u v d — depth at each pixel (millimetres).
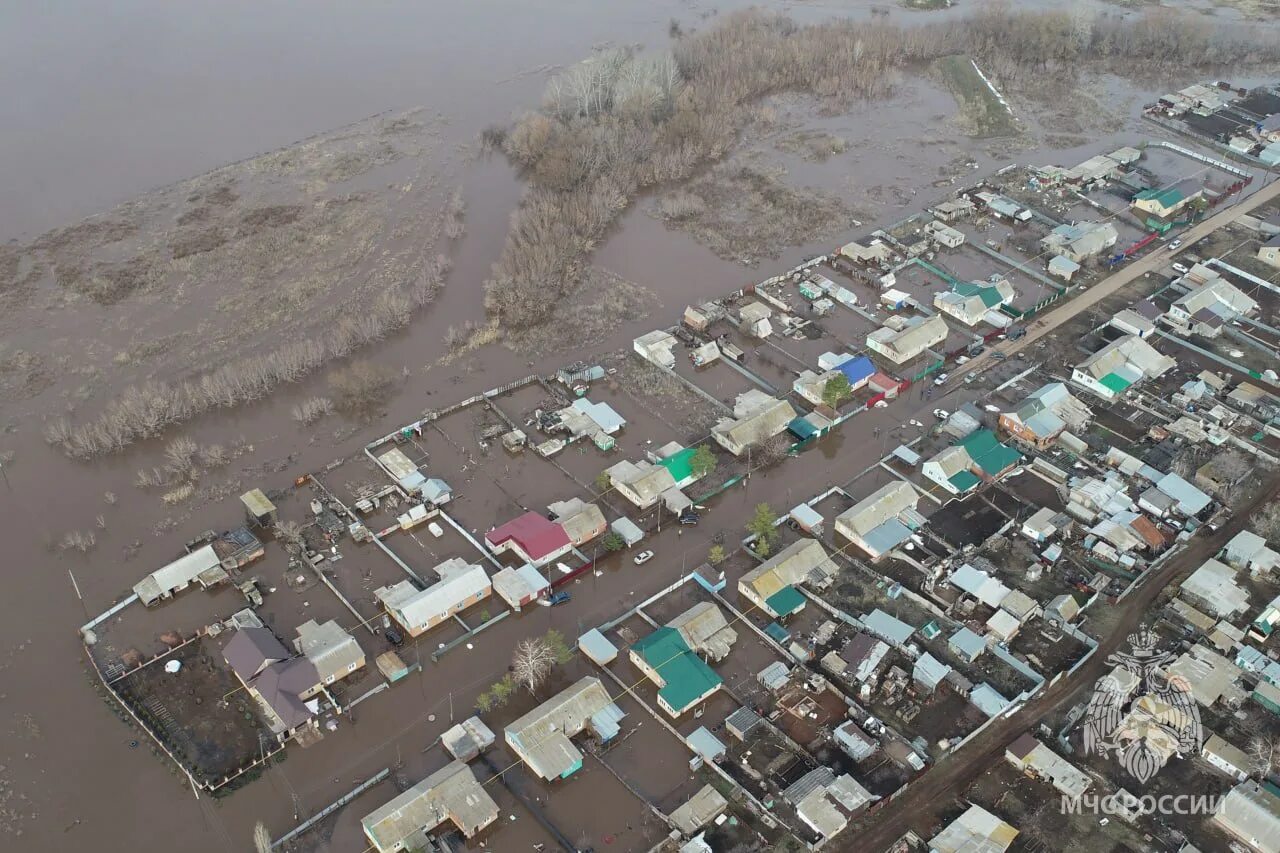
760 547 111438
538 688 98625
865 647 100812
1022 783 90250
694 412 134875
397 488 121500
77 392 138000
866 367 136875
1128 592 107125
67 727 94938
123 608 106750
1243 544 110188
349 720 95625
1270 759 89875
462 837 86000
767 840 86000
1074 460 124000
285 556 113375
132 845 85125
